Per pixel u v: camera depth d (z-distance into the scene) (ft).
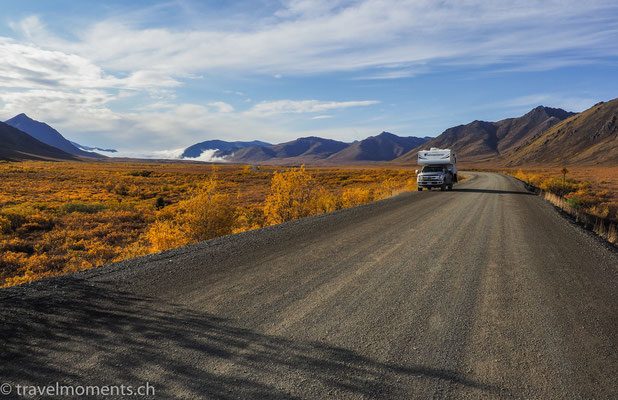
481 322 11.43
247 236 25.71
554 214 40.40
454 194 65.57
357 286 14.83
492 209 43.47
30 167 266.16
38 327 10.45
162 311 11.87
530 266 18.38
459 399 7.46
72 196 102.78
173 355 9.01
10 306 12.01
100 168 346.33
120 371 8.25
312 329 10.69
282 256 19.84
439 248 22.26
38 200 90.17
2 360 8.63
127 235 50.11
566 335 10.61
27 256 39.11
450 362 8.94
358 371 8.45
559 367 8.82
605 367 8.86
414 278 16.05
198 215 39.17
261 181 185.16
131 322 10.94
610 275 17.06
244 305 12.54
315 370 8.45
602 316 12.10
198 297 13.28
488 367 8.75
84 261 34.45
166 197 112.16
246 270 16.98
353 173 253.85
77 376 8.03
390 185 96.84
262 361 8.82
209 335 10.18
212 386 7.73
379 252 21.01
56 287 14.11
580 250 22.50
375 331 10.62
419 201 52.90
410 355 9.25
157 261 18.51
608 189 105.81
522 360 9.11
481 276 16.49
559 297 13.88
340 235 26.27
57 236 47.32
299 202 50.96
